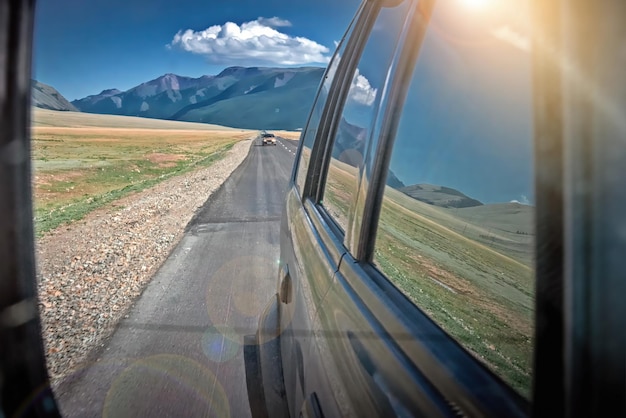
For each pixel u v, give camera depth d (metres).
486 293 1.05
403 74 1.75
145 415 3.06
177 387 3.37
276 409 2.33
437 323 1.17
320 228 2.40
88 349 4.01
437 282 1.26
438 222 1.33
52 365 3.74
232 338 4.18
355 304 1.53
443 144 1.39
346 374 1.39
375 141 1.87
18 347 1.75
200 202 12.74
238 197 13.69
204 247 7.63
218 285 5.70
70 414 3.09
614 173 0.67
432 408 0.96
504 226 1.03
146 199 13.73
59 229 9.50
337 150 2.62
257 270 6.30
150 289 5.58
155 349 4.00
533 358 0.79
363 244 1.77
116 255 7.21
